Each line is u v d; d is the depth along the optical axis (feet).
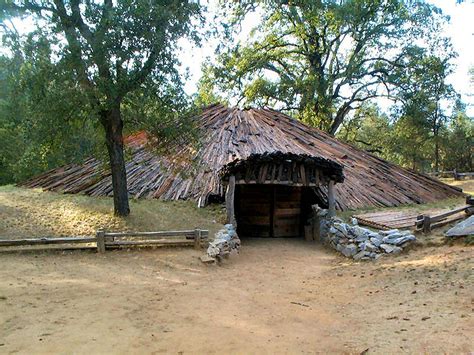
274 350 15.58
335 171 41.34
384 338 16.01
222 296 23.49
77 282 24.32
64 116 33.83
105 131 38.17
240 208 46.88
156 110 36.22
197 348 15.57
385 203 51.93
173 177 50.39
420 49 91.76
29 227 36.45
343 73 94.89
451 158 128.67
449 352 13.76
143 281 25.48
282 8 91.45
